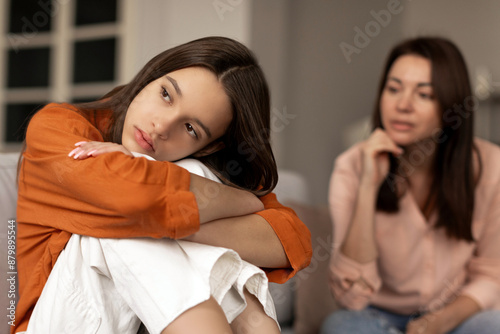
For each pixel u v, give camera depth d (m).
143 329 0.75
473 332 1.29
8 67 2.67
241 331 0.73
